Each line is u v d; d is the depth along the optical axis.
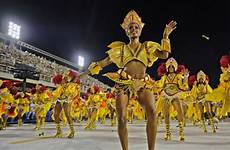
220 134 7.93
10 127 11.50
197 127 11.49
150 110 3.17
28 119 15.36
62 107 6.95
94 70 3.62
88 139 6.38
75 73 7.07
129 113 15.50
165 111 6.46
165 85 6.53
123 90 3.26
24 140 6.18
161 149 4.73
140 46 3.39
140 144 5.41
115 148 4.84
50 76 22.36
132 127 11.27
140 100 3.24
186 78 6.52
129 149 4.70
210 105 8.72
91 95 11.11
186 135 7.59
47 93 10.58
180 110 6.37
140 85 3.20
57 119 7.02
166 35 3.29
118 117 3.22
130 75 3.28
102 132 8.53
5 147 5.01
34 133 8.22
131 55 3.35
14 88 11.22
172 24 3.30
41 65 22.78
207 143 5.67
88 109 11.14
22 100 12.23
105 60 3.57
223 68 5.86
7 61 18.12
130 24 3.44
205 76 8.81
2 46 19.84
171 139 6.47
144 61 3.33
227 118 19.78
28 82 19.30
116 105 3.26
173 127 11.34
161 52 3.29
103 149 4.72
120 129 3.20
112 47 3.54
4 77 17.12
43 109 10.41
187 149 4.74
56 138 6.65
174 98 6.39
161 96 6.56
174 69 6.57
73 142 5.77
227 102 5.71
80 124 13.80
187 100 9.45
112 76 3.32
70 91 6.88
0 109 9.99
